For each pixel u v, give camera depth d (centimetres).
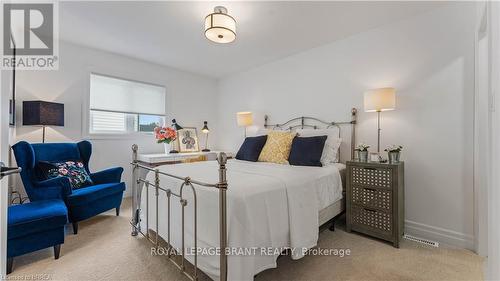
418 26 223
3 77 95
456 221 200
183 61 368
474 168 192
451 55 204
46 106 255
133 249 190
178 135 407
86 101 312
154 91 388
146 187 202
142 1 204
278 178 162
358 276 155
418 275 156
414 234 221
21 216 163
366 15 225
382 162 215
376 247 197
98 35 275
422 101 220
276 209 145
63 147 268
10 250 156
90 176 268
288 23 241
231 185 138
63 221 177
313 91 312
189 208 154
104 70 328
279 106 357
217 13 189
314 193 181
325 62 298
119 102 350
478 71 184
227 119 455
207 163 244
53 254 181
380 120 248
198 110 447
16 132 263
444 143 207
